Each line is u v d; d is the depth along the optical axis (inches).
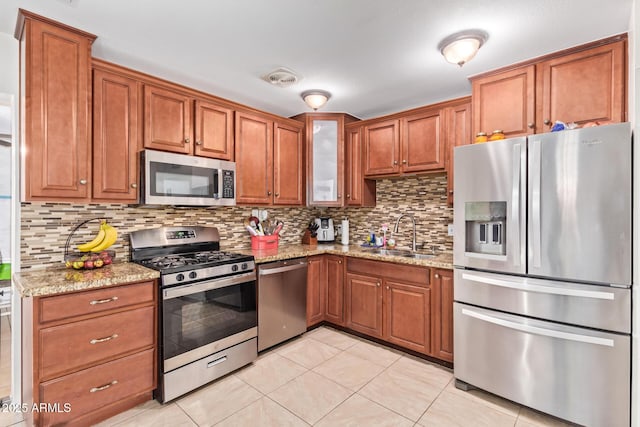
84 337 68.0
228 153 109.8
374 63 90.6
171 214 107.3
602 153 66.4
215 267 89.9
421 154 113.6
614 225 65.6
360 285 117.8
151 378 78.4
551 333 71.7
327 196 135.5
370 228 141.6
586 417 69.1
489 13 67.7
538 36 75.8
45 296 63.1
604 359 67.2
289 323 114.2
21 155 72.7
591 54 78.1
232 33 75.7
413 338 103.3
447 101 107.3
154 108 91.2
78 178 75.5
